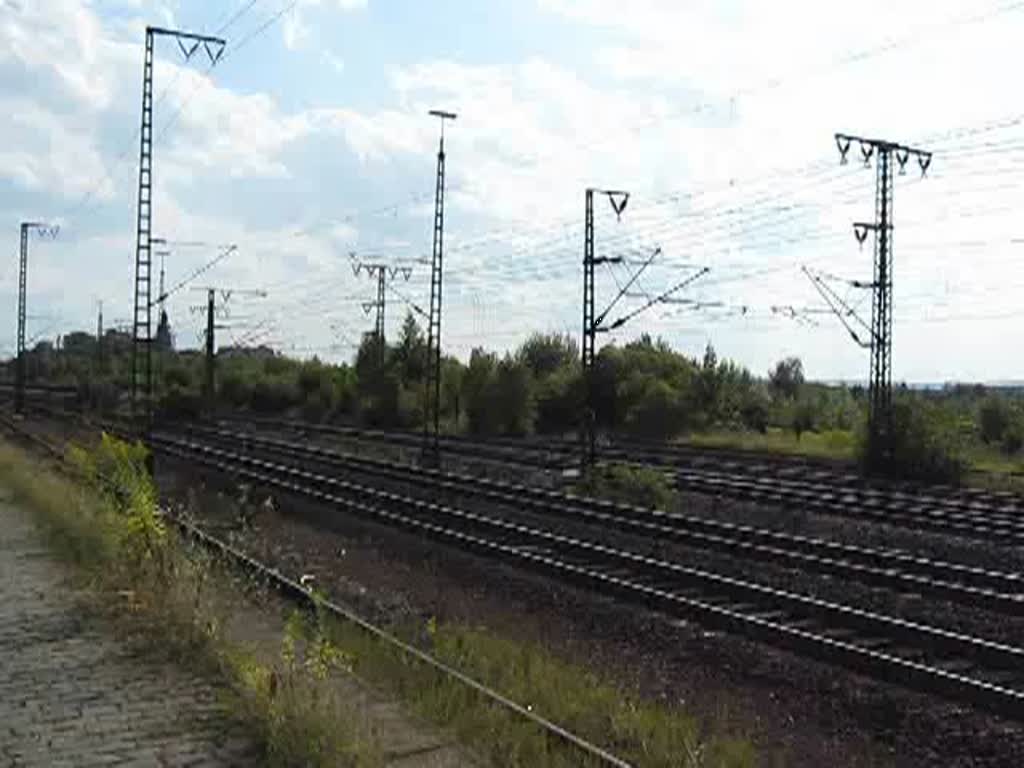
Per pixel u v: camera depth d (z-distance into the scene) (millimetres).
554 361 85875
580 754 9086
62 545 17922
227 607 13539
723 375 73062
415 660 11656
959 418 47281
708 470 42719
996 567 22078
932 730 11086
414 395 78875
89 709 9852
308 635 12844
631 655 14125
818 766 10125
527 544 22828
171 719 9570
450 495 32062
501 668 12328
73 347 153750
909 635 14477
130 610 13250
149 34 34750
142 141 35344
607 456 48281
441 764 8617
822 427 69938
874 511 28594
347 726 8641
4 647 11883
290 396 99688
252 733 9133
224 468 37344
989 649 13453
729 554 21984
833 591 18500
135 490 16641
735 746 10195
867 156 45000
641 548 22922
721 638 14742
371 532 24578
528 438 66062
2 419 68875
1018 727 11078
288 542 23219
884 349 45375
